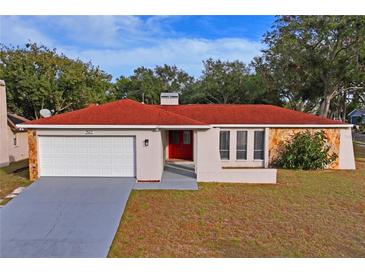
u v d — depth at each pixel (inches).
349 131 625.0
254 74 1614.2
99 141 483.2
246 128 629.3
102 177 485.1
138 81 2154.3
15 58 1058.7
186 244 253.3
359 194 417.1
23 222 303.0
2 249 246.4
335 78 946.1
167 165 622.5
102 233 276.1
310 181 500.4
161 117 506.0
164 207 351.3
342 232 280.7
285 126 620.7
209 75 1777.8
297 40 901.8
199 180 488.1
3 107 662.5
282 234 275.1
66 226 292.8
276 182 489.4
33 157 482.9
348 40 826.8
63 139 481.4
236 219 313.6
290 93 1280.8
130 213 329.7
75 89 1167.0
